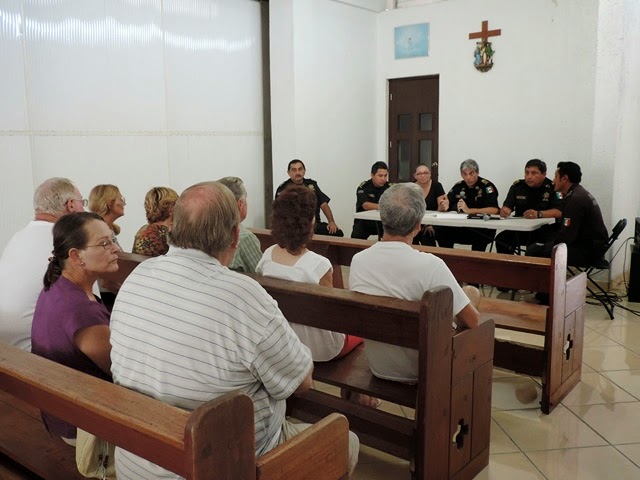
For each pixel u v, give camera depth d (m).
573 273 5.40
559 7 5.95
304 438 1.43
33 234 2.45
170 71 5.50
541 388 3.34
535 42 6.17
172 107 5.55
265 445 1.58
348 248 3.78
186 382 1.41
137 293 1.50
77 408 1.40
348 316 2.21
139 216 5.37
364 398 2.93
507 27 6.34
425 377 2.06
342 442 1.56
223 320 1.41
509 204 5.68
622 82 5.25
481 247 5.77
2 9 4.28
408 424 2.20
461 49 6.68
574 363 3.33
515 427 2.92
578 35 5.79
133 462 1.45
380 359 2.40
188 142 5.73
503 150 6.54
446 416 2.23
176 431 1.18
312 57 6.40
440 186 6.15
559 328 3.05
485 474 2.51
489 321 2.44
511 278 3.06
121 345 1.50
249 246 2.79
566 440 2.79
